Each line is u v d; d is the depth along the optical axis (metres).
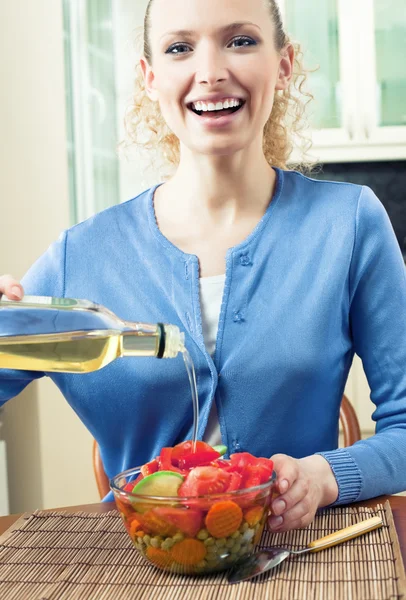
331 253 1.54
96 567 1.09
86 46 3.31
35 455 3.14
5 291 1.22
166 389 1.49
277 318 1.50
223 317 1.50
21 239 3.18
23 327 1.18
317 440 1.53
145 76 1.60
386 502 1.28
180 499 0.99
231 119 1.43
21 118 3.17
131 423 1.53
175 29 1.42
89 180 3.34
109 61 3.32
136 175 3.33
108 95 3.32
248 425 1.49
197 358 1.49
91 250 1.62
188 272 1.54
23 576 1.07
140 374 1.50
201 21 1.40
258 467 1.05
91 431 1.60
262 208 1.59
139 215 1.63
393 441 1.41
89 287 1.59
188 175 1.57
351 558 1.07
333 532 1.18
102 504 1.38
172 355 1.12
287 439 1.50
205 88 1.41
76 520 1.28
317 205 1.59
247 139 1.47
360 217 1.57
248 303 1.52
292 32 3.59
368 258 1.55
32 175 3.19
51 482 3.16
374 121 3.60
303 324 1.50
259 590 0.99
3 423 3.13
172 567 1.04
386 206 4.11
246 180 1.56
